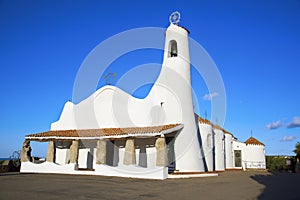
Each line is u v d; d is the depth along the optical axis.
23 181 14.97
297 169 31.61
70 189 12.04
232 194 11.41
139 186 13.45
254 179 18.95
